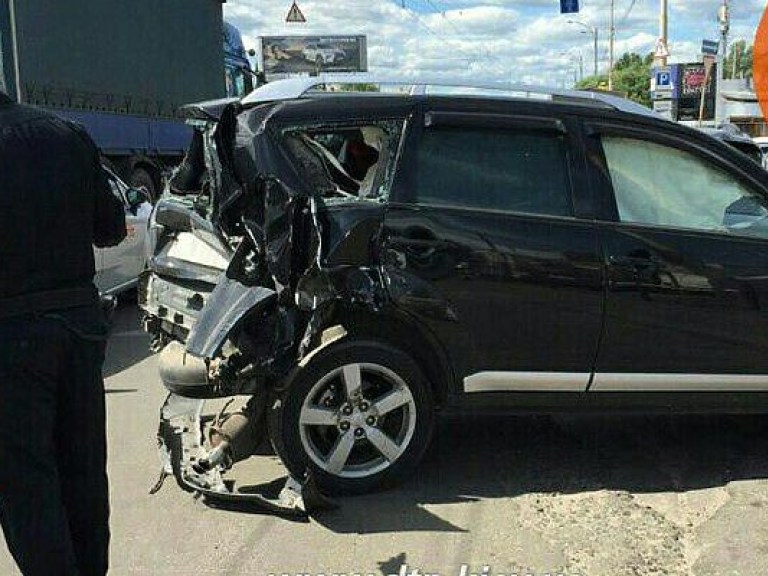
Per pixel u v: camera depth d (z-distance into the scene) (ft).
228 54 58.39
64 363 9.57
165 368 13.65
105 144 38.11
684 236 14.52
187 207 14.96
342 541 12.69
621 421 17.83
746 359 14.82
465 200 13.99
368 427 13.92
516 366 14.10
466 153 14.16
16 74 31.68
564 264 13.94
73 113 35.73
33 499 9.37
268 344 13.11
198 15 49.47
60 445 9.96
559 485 14.62
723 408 15.14
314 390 13.58
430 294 13.55
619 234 14.25
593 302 14.08
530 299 13.91
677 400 14.85
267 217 13.10
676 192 14.87
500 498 14.11
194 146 15.65
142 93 42.55
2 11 31.32
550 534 12.91
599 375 14.37
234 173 13.62
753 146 37.70
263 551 12.42
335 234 13.28
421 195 13.84
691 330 14.51
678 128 15.02
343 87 15.53
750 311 14.66
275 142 13.50
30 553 9.37
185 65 47.70
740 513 13.58
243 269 13.17
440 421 17.70
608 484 14.69
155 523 13.26
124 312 29.68
